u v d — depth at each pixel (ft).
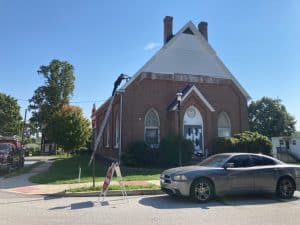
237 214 32.07
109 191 44.14
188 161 80.23
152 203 37.93
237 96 99.40
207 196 38.24
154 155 80.84
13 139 89.51
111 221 29.14
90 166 83.20
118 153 88.99
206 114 91.30
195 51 96.89
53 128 139.95
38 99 212.23
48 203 38.40
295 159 151.94
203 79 96.07
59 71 215.31
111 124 99.30
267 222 28.91
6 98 252.83
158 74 91.66
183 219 29.91
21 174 71.82
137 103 88.63
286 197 41.01
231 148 84.74
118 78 54.03
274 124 228.43
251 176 39.83
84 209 34.63
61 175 64.80
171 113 89.81
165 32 103.19
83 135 139.85
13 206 36.55
